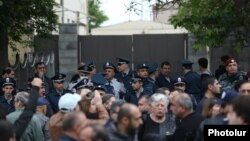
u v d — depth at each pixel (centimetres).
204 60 1638
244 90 931
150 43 2195
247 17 1636
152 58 2195
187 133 834
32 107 908
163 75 1591
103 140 548
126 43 2205
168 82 1582
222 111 820
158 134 922
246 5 1617
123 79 1602
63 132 668
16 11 1828
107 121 728
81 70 1445
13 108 1242
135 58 2205
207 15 1684
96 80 1402
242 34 1744
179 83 1426
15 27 2028
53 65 2192
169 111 954
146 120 931
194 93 1503
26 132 933
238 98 648
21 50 2553
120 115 693
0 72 1981
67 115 670
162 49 2192
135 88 1434
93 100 909
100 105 912
